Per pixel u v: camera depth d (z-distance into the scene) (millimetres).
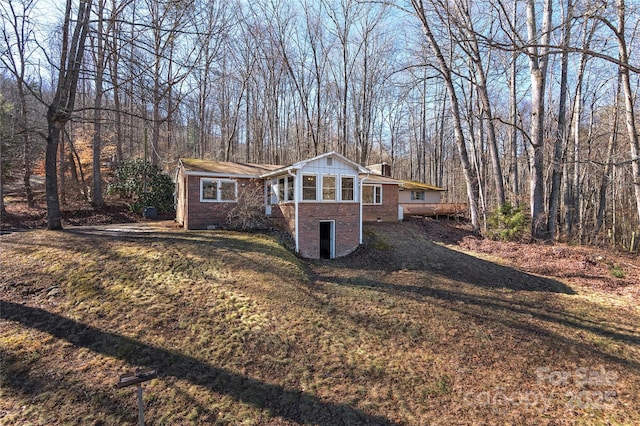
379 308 7660
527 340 6598
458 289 9305
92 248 8883
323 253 14844
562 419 4434
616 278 10789
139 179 18609
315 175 12984
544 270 11562
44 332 5465
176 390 4508
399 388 4961
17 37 9297
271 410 4332
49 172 10727
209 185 14250
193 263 8648
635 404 4773
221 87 26078
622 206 20703
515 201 18969
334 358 5559
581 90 19875
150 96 9875
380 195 20203
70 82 10031
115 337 5465
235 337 5789
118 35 9609
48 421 3861
